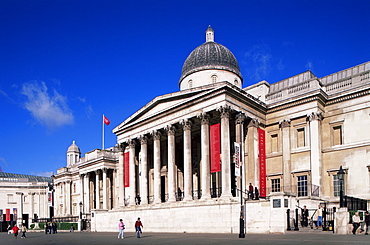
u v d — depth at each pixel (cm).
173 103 4738
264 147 4509
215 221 3769
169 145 4656
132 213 4944
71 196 8838
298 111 4359
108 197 7638
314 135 4169
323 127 4300
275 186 4462
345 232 2742
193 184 5147
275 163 4491
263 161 4416
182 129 4922
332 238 2327
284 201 3111
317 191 4006
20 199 10138
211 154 4091
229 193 3841
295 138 4384
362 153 3928
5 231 9762
